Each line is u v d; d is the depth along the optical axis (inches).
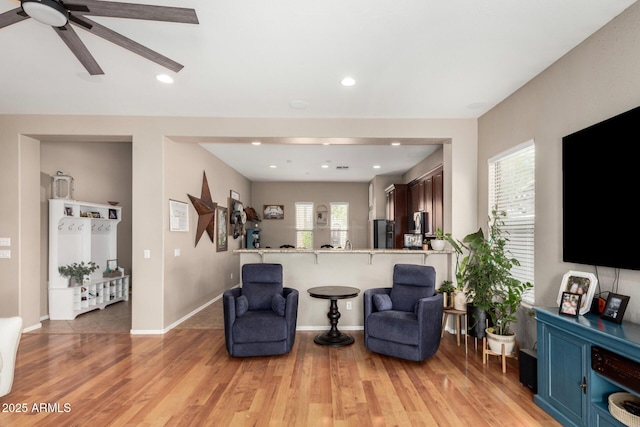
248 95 145.6
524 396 107.9
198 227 219.8
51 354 142.9
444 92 142.3
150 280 171.0
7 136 169.0
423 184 256.5
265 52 110.1
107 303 233.9
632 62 87.9
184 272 198.8
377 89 139.5
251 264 161.9
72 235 222.4
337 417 95.5
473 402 103.9
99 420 93.8
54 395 107.7
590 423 82.7
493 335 130.3
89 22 72.8
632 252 84.7
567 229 107.7
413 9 88.1
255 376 121.9
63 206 207.0
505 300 129.3
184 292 199.0
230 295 142.6
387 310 150.1
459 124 175.6
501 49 108.7
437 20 93.0
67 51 110.2
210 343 157.3
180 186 193.2
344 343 155.6
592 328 81.5
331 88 138.3
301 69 121.9
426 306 131.6
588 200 99.2
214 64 118.2
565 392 91.7
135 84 134.8
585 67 103.5
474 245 149.2
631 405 75.9
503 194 153.2
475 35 100.5
